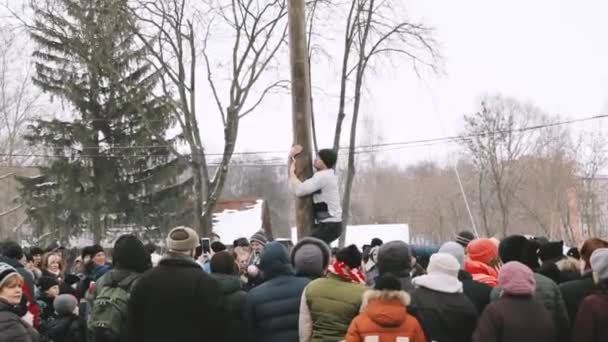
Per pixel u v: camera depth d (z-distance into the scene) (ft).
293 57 24.98
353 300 18.17
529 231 181.88
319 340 18.07
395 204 242.17
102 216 111.86
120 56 106.01
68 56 110.52
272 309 18.98
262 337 19.02
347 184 99.35
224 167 100.89
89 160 111.34
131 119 111.45
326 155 24.17
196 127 100.37
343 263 18.78
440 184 213.05
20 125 127.03
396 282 17.08
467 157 171.22
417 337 16.85
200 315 18.16
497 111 193.16
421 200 220.84
